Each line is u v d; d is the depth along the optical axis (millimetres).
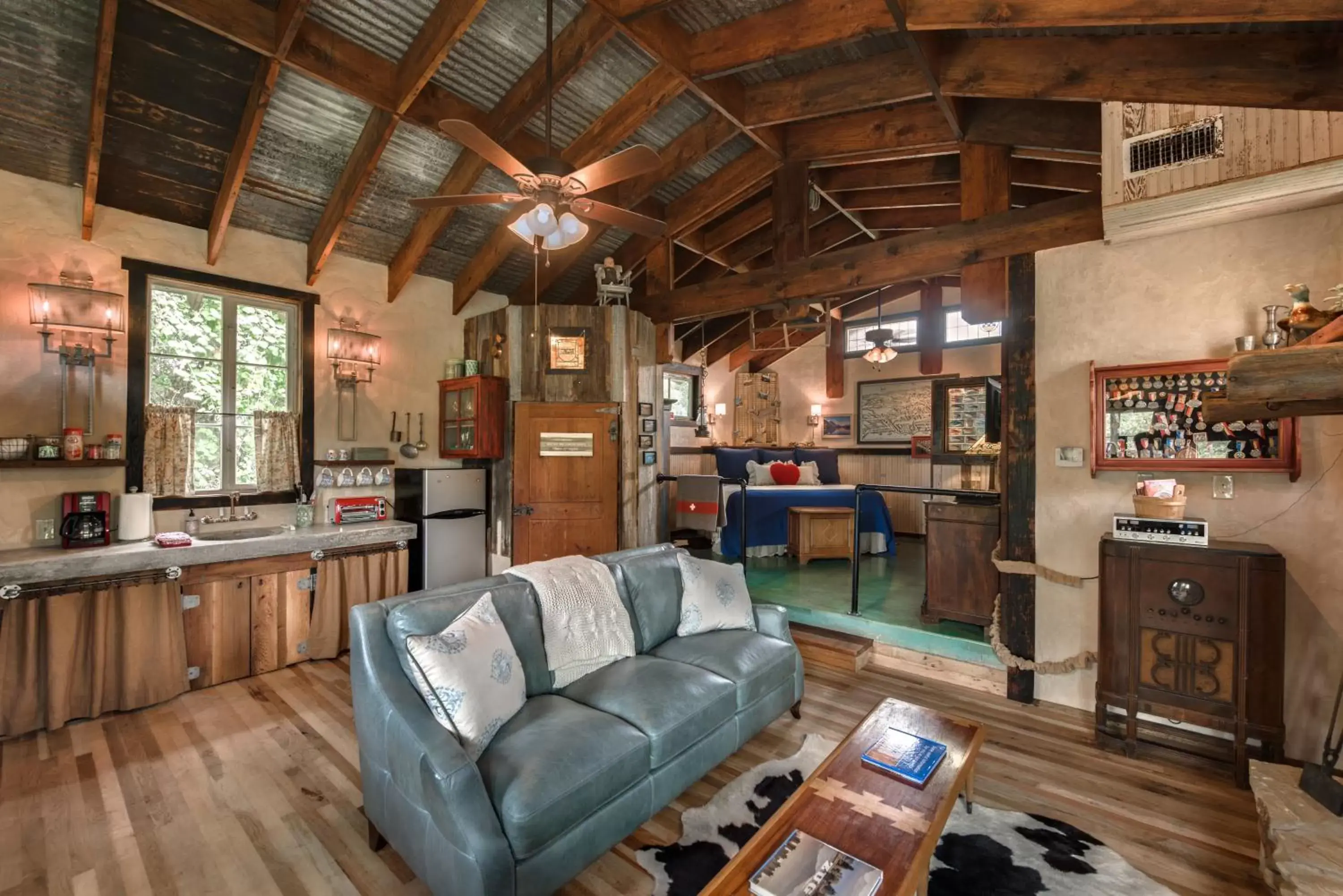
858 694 3465
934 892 1893
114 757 2729
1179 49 2588
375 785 2049
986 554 3752
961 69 3131
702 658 2785
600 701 2348
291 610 3889
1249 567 2559
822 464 8383
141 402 3795
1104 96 2771
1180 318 2947
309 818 2293
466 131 2406
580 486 5125
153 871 1993
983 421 7223
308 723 3080
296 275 4531
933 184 4867
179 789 2473
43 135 3268
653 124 4371
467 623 2160
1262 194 2555
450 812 1658
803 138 4539
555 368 5145
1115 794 2480
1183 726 2883
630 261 5680
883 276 4137
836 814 1653
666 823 2281
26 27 2828
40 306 3361
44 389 3449
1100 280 3176
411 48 3307
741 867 1449
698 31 3439
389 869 2025
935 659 3725
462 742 1899
